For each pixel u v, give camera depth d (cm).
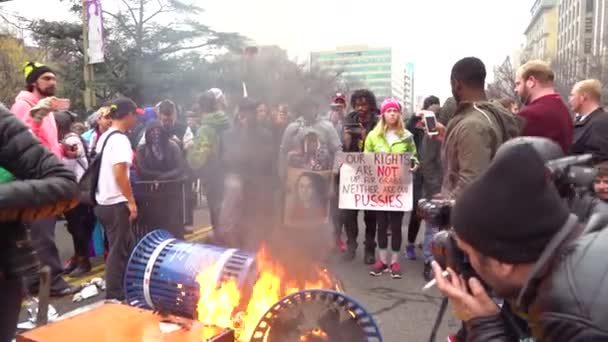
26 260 207
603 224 118
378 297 462
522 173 114
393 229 528
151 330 248
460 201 123
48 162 202
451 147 308
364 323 239
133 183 515
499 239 114
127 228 417
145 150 518
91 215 545
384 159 534
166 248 304
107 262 416
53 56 2384
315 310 245
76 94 2242
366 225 565
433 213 226
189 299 284
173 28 2375
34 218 196
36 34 2297
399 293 474
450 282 149
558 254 112
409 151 549
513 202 113
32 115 416
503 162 117
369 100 591
